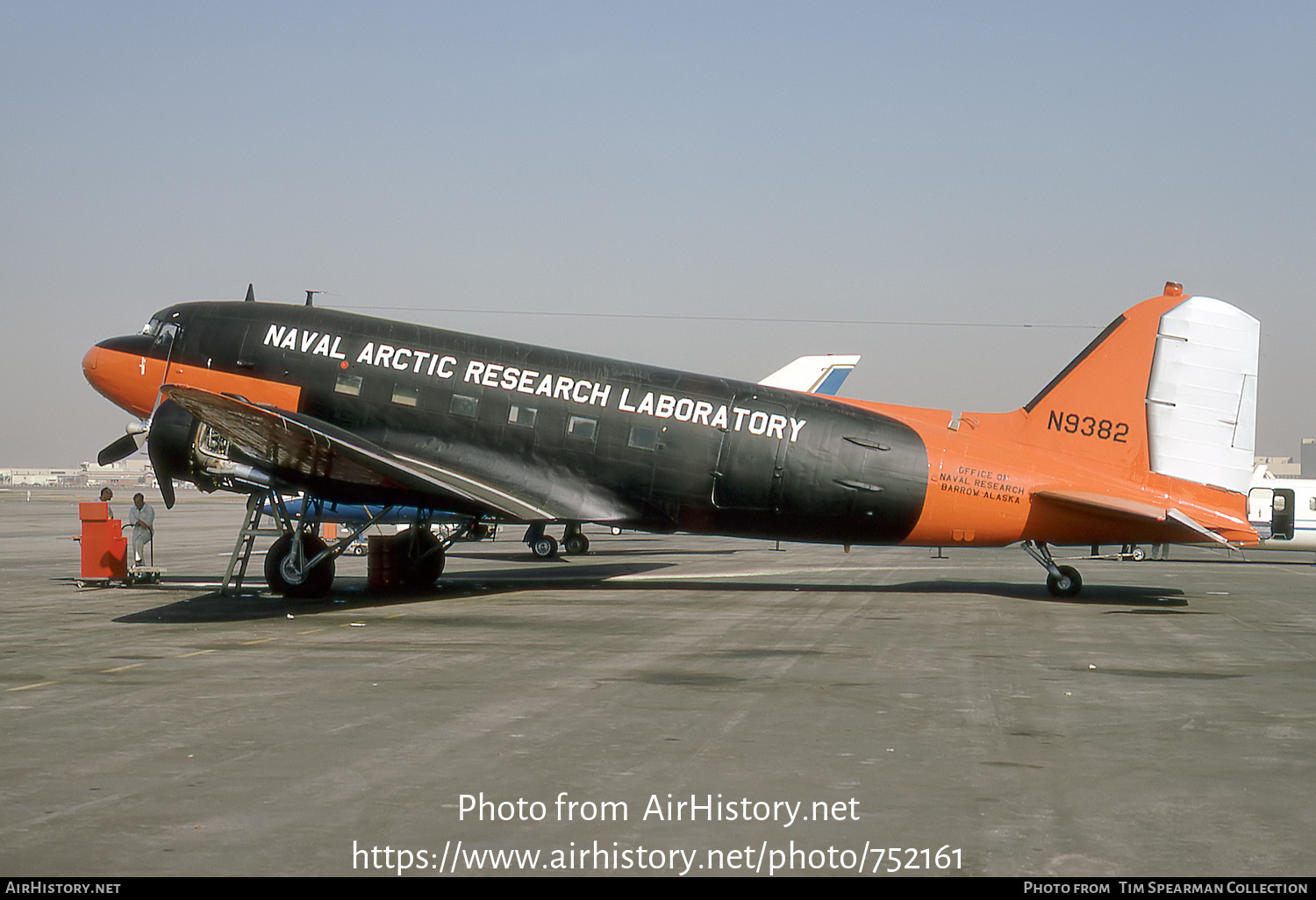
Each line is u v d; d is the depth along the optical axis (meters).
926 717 10.02
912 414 21.45
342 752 8.59
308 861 6.20
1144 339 20.81
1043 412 21.14
